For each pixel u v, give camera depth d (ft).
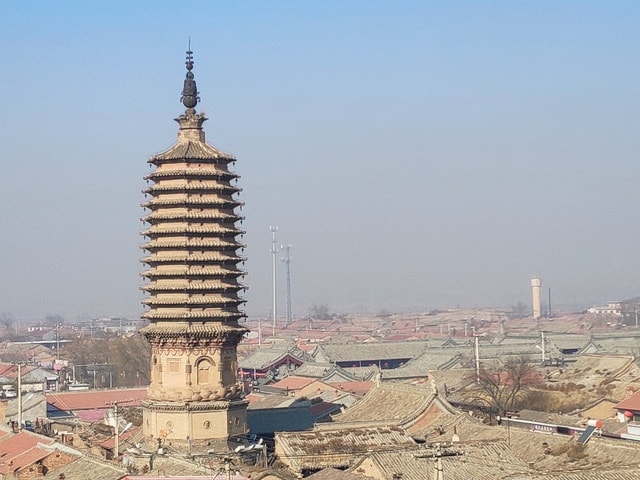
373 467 271.69
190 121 319.27
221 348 308.40
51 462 300.61
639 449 280.92
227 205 316.19
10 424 397.39
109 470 276.21
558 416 406.62
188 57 321.73
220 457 290.56
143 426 314.55
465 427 337.11
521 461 283.38
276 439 311.06
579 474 246.47
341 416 385.09
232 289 312.50
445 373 547.49
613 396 477.36
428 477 265.54
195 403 302.86
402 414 362.33
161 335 305.73
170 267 310.24
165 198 313.32
